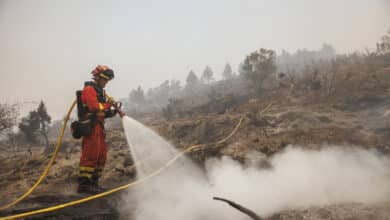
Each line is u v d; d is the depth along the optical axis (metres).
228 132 8.56
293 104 10.23
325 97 10.12
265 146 5.52
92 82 3.62
